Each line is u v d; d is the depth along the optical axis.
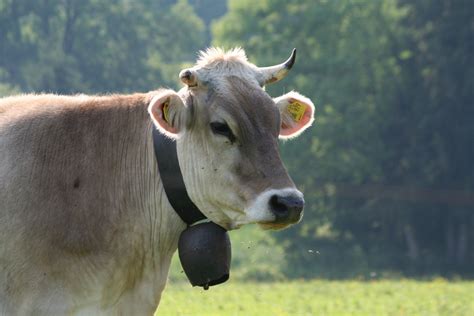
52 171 12.87
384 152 102.56
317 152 100.62
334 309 27.89
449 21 105.50
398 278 61.25
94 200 12.87
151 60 106.25
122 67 103.25
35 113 13.26
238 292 32.12
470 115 102.88
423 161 102.25
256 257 69.38
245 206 12.30
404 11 107.19
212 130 12.44
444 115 102.69
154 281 13.21
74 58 99.88
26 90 95.31
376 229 101.81
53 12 100.94
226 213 12.58
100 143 13.09
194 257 12.87
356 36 104.81
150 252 13.11
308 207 99.50
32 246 12.58
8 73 96.94
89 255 12.73
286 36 104.31
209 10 176.88
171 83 104.38
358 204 100.94
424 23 107.19
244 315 24.45
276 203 12.09
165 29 110.81
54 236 12.61
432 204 100.69
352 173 100.38
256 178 12.26
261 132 12.38
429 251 100.12
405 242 100.00
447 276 75.38
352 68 103.44
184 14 115.25
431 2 106.75
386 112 103.44
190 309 24.91
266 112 12.48
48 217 12.66
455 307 29.39
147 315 13.21
